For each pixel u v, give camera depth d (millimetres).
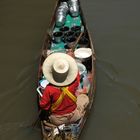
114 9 13047
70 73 8039
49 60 8195
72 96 8227
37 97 9609
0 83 10719
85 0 13492
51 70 8094
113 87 10438
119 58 11219
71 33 10766
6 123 9789
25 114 9945
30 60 11289
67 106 8359
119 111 9891
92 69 9844
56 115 8477
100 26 12383
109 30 12203
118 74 10781
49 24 11539
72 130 8695
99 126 9602
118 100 10133
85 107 9086
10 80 10789
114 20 12602
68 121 8609
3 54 11578
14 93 10445
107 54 11352
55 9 11367
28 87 10570
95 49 11516
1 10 13383
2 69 11109
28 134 9531
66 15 11391
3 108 10117
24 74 10906
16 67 11125
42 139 8875
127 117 9758
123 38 11891
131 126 9562
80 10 11500
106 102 10086
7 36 12219
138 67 10945
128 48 11539
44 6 13414
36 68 11023
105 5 13234
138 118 9727
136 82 10539
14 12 13250
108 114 9844
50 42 10742
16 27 12562
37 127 9562
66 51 10344
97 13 12914
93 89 9773
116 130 9508
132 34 12023
